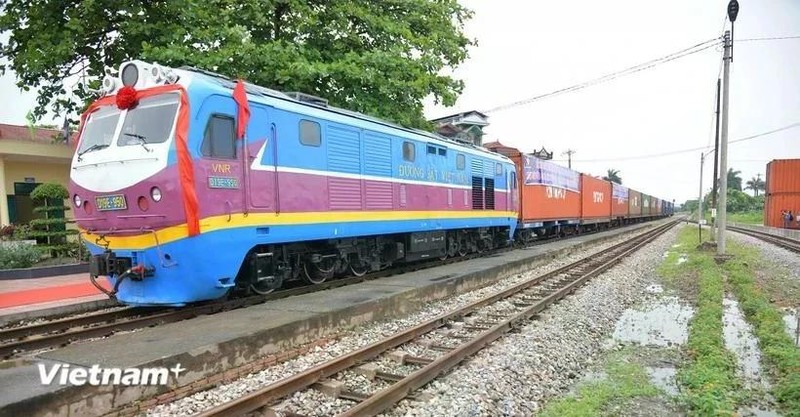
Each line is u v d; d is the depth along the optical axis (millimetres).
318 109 9727
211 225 7262
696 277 14617
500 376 6109
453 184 14719
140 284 7441
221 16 12984
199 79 7496
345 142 10211
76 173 7789
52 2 12922
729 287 12906
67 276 12914
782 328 8398
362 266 11734
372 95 14289
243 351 6082
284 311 7570
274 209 8406
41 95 14031
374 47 15516
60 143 17781
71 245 15359
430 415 4969
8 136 19109
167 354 5336
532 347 7328
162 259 7117
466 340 7594
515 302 10484
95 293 10242
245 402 4734
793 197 35375
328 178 9680
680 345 8094
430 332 7934
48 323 7520
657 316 10250
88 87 13562
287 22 14734
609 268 16109
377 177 11172
